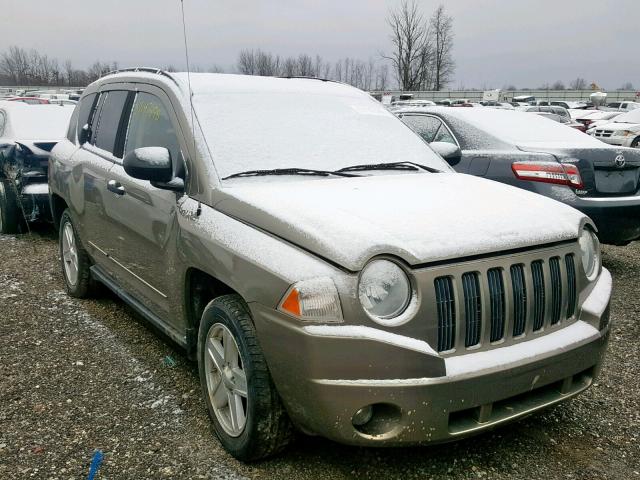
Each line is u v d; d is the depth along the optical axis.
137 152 3.25
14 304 5.24
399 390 2.43
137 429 3.26
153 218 3.60
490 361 2.60
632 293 5.71
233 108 3.73
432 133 6.76
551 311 2.90
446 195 3.21
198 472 2.88
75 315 5.00
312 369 2.46
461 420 2.61
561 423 3.38
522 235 2.81
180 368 4.01
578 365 2.90
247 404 2.79
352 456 3.02
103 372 3.95
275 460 2.97
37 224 8.50
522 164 5.79
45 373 3.94
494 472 2.92
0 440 3.15
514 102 49.62
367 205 2.92
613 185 5.87
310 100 4.12
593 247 3.24
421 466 2.96
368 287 2.49
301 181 3.37
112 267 4.45
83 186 4.71
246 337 2.77
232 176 3.29
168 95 3.79
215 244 2.96
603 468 2.97
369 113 4.29
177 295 3.42
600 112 33.91
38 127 7.93
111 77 4.88
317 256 2.57
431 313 2.54
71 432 3.23
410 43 53.22
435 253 2.56
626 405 3.59
